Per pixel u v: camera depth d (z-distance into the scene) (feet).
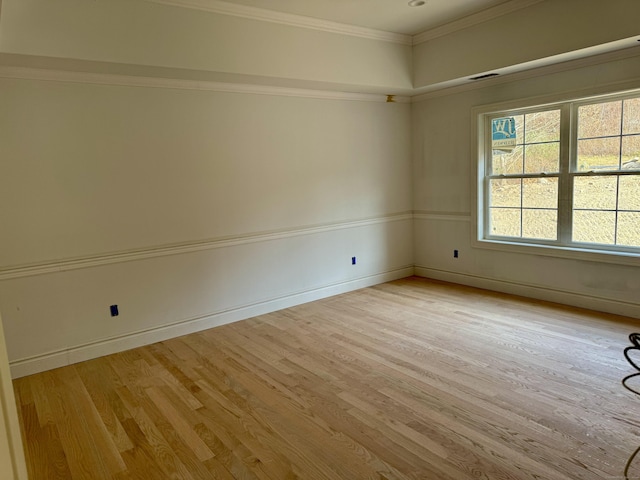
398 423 8.17
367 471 6.92
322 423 8.30
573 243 14.11
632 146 12.52
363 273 17.74
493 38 13.74
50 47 9.77
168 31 11.19
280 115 14.82
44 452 7.84
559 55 12.44
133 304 12.47
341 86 15.05
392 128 17.98
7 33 9.30
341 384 9.76
